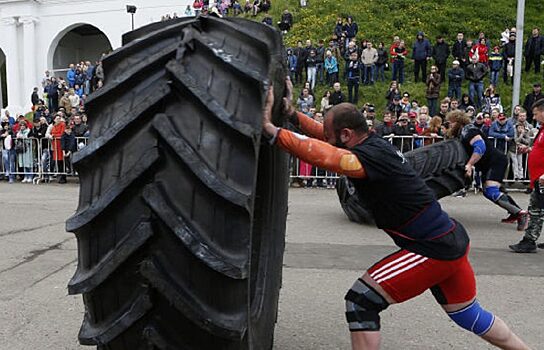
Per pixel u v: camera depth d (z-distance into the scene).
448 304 2.75
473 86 17.75
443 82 20.31
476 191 11.53
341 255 5.89
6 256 5.84
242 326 1.72
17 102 32.44
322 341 3.49
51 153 13.93
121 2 31.48
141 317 1.71
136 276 1.71
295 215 8.70
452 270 2.55
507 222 7.81
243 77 1.81
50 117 17.83
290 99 2.54
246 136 1.70
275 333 3.61
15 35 32.22
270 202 2.84
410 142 11.83
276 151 2.80
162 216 1.64
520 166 11.56
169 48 1.88
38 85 32.91
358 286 2.57
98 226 1.72
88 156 1.75
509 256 5.96
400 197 2.48
